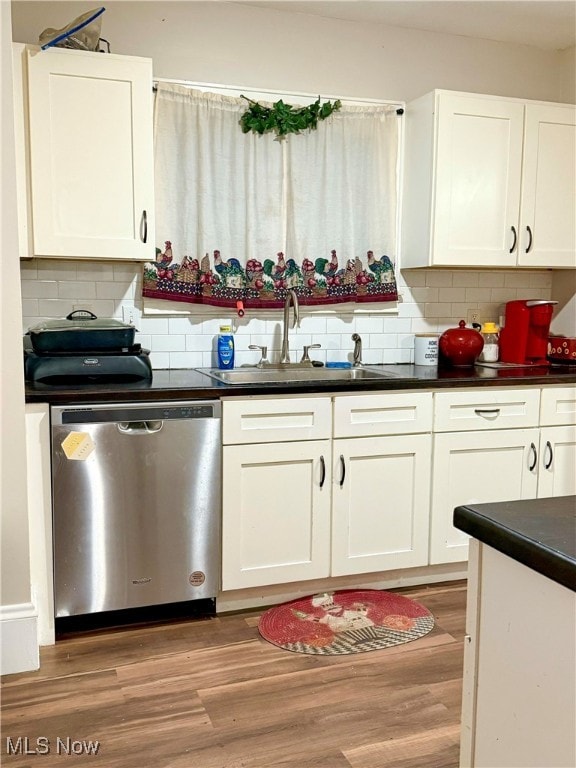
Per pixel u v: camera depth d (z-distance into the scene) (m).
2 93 2.15
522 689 1.07
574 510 1.15
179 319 3.24
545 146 3.40
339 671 2.36
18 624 2.34
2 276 2.22
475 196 3.31
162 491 2.60
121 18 3.05
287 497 2.80
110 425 2.50
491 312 3.80
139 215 2.80
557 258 3.49
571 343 3.56
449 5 3.20
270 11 3.26
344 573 2.92
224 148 3.18
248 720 2.09
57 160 2.68
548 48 3.74
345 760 1.91
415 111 3.38
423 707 2.16
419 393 2.94
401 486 2.97
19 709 2.14
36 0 2.92
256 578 2.79
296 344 3.45
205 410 2.62
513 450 3.12
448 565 3.14
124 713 2.12
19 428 2.30
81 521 2.51
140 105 2.75
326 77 3.38
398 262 3.57
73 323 2.78
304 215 3.33
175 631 2.65
